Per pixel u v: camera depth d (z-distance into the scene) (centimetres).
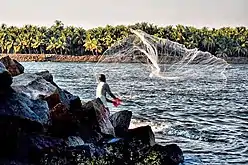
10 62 1138
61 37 11875
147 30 9919
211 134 1442
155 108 2244
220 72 4522
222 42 10406
